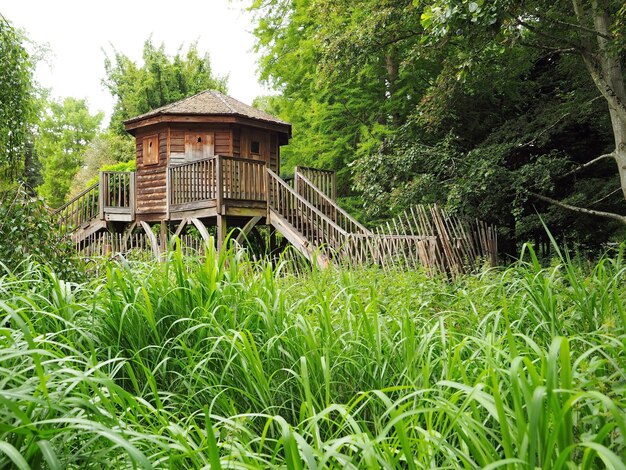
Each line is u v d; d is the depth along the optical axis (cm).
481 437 163
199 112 1656
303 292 447
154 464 177
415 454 211
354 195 2028
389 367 295
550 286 312
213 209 1343
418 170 1327
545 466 144
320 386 266
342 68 1430
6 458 163
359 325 320
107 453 187
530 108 1509
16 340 253
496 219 1388
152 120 1694
